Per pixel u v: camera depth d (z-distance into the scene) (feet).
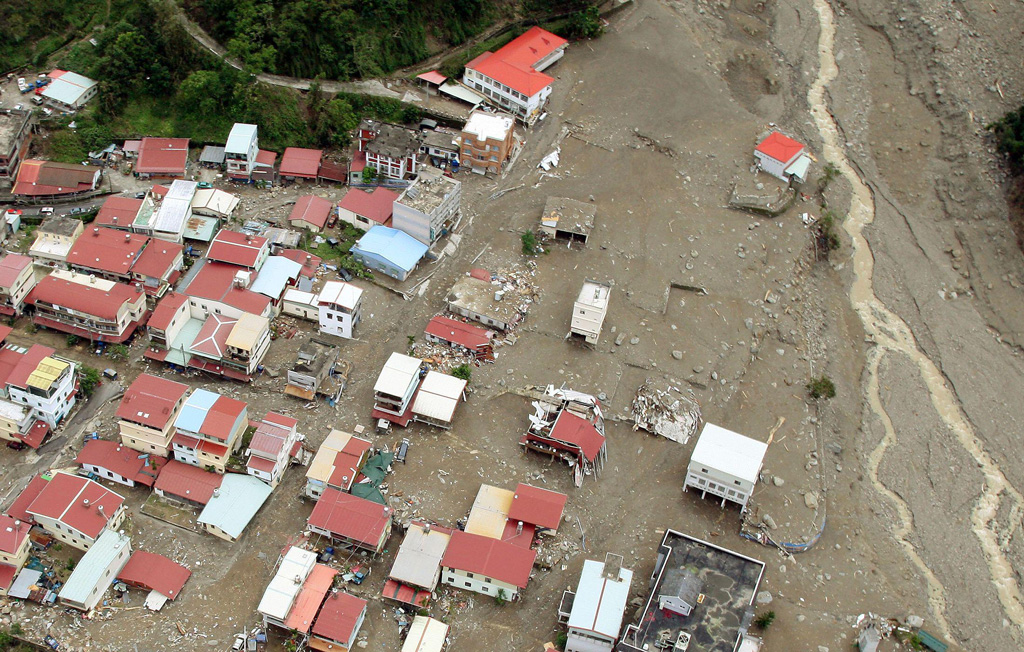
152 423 298.56
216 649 270.05
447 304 368.89
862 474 352.28
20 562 278.26
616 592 279.49
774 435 349.20
